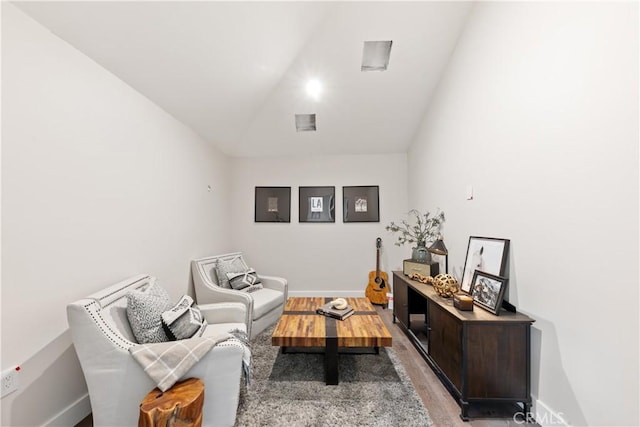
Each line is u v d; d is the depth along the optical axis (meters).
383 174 3.91
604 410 1.12
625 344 1.04
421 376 1.93
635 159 1.00
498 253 1.77
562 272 1.32
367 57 2.62
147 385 1.30
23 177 1.23
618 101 1.06
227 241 3.74
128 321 1.51
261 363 2.12
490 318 1.53
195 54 1.93
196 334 1.67
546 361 1.42
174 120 2.48
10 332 1.18
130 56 1.71
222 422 1.37
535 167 1.49
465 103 2.25
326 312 2.21
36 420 1.27
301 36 2.28
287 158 3.93
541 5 1.44
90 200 1.59
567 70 1.29
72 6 1.33
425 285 2.35
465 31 2.24
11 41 1.20
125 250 1.86
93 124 1.61
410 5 2.15
